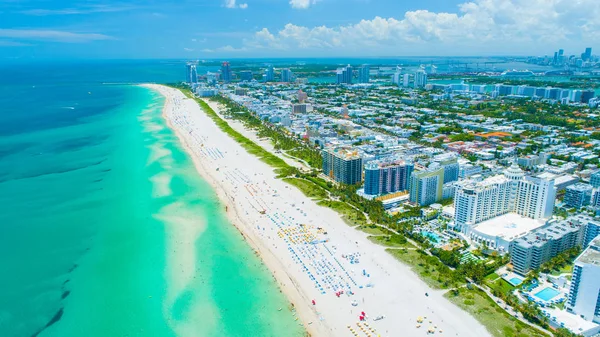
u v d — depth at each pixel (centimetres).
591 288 19125
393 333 18975
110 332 19650
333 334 19100
